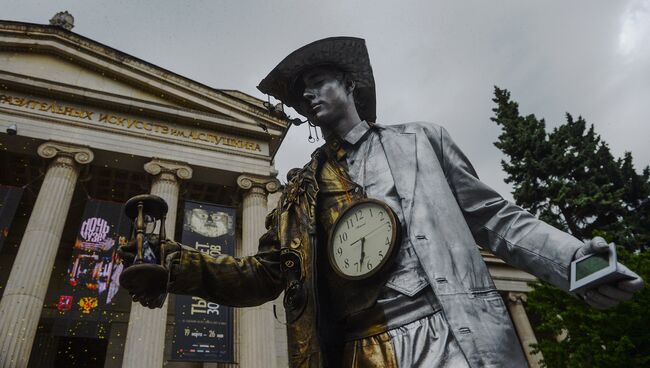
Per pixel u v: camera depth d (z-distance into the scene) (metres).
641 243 27.33
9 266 25.16
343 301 2.06
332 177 2.40
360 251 2.02
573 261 1.67
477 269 1.86
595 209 27.53
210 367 23.39
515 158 30.19
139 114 24.80
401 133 2.32
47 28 24.77
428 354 1.72
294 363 1.99
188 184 25.75
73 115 23.33
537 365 28.75
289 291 2.11
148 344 18.25
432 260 1.85
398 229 1.94
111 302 18.84
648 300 14.92
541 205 28.91
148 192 23.95
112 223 20.47
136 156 23.47
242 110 26.88
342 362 2.01
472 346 1.64
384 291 1.94
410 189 2.07
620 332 15.20
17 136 21.64
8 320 16.69
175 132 25.08
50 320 24.33
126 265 2.12
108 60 25.41
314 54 2.50
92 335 18.94
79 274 18.95
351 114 2.48
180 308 19.11
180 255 2.17
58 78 24.39
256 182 24.98
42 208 19.94
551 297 18.09
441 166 2.22
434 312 1.82
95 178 24.98
